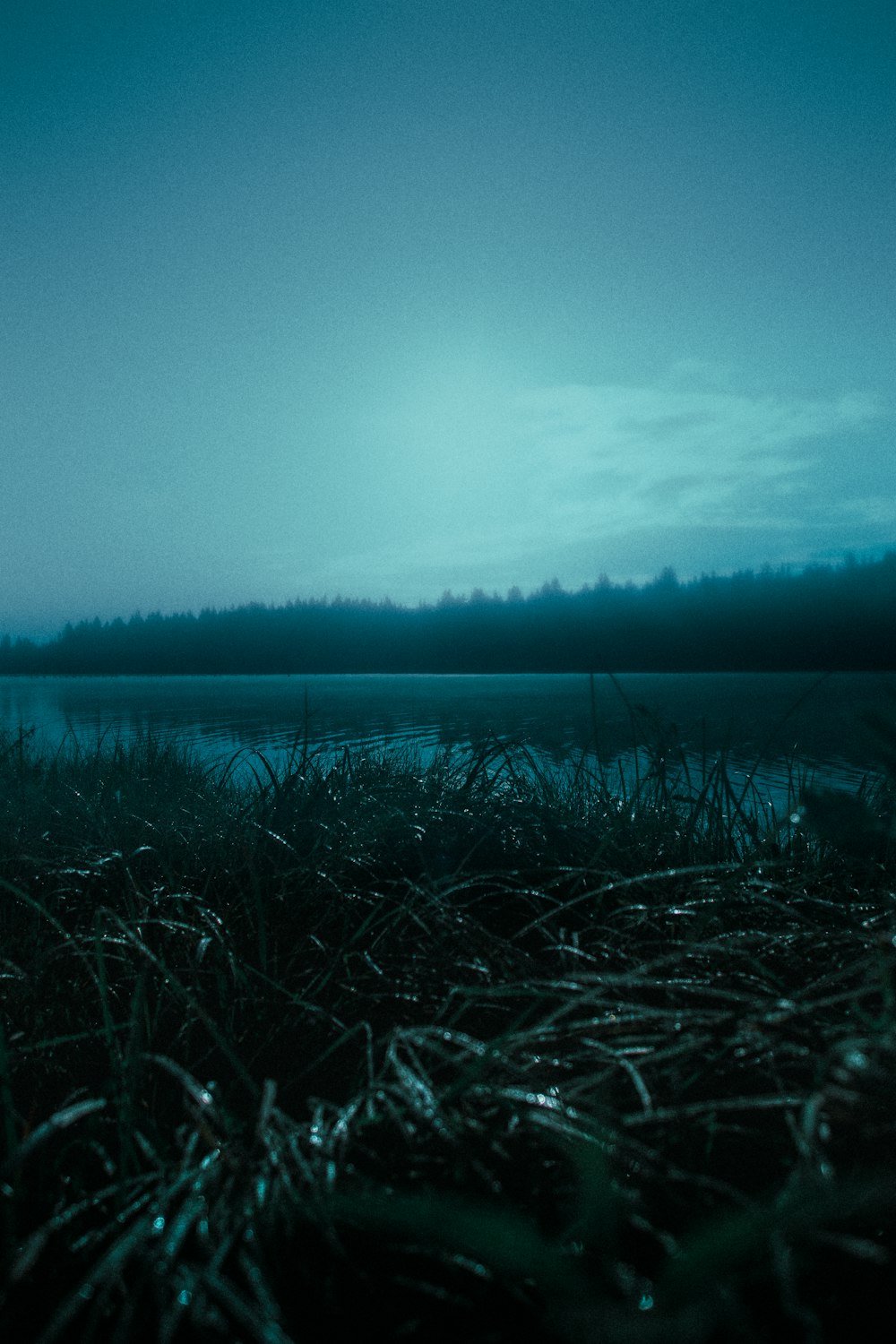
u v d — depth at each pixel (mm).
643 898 2592
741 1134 1418
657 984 1565
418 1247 1073
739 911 2352
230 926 2512
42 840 3123
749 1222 874
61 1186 1294
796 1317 850
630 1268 1065
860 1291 1027
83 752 5711
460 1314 1027
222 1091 1626
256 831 3045
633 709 3438
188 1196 1193
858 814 1604
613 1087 1514
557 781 4129
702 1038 1396
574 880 2738
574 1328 865
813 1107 1070
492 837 3115
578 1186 1191
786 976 1978
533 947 2375
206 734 13461
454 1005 1962
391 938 2256
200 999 1974
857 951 1858
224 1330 901
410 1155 1344
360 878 2922
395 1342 985
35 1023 1873
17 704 26875
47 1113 1563
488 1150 1381
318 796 3379
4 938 2348
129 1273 1076
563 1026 1498
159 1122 1510
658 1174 1142
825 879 2705
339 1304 1044
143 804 3711
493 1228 925
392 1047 1432
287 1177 1164
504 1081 1422
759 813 3760
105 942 2223
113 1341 875
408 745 5309
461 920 2100
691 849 2969
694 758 7738
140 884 2715
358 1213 1117
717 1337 916
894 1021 1218
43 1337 849
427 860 2963
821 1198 889
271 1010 1985
